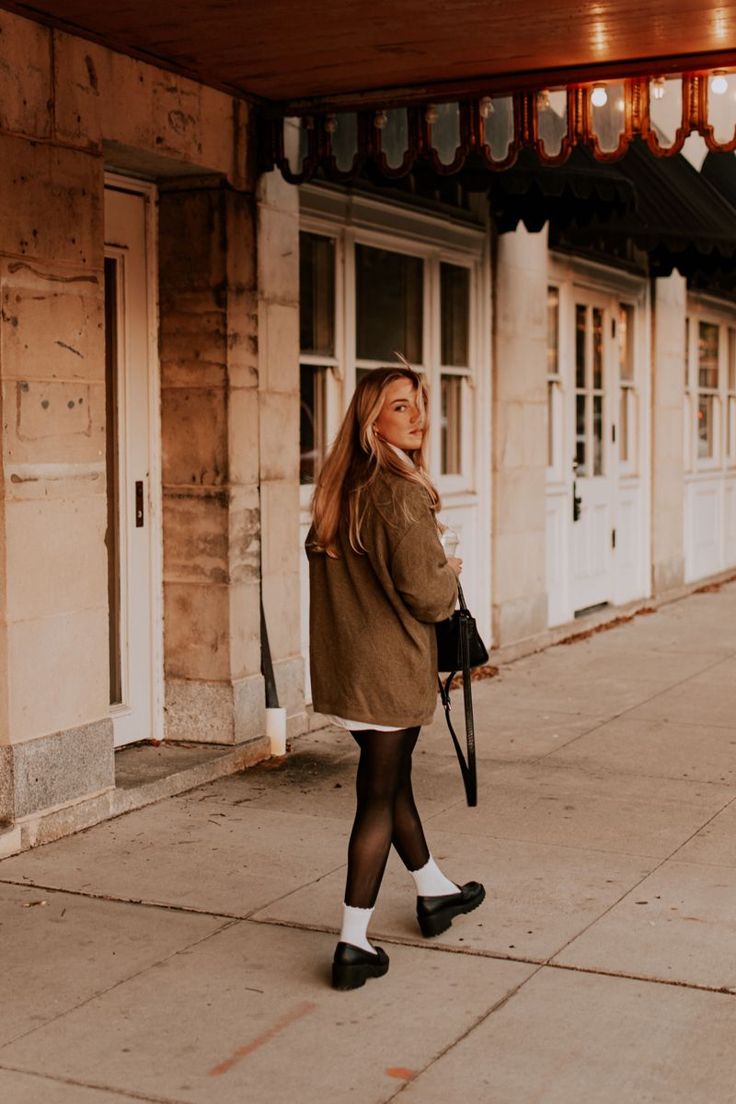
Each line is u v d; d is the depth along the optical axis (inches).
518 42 236.7
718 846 222.7
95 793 233.9
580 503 453.7
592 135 253.4
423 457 172.6
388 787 170.7
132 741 271.7
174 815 240.4
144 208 269.1
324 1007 162.9
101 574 231.8
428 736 299.6
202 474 269.9
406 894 201.5
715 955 177.3
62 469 222.2
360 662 167.5
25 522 215.5
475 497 378.9
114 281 262.7
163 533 273.9
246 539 274.2
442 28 228.2
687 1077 145.1
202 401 269.1
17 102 212.5
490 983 169.3
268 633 285.4
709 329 598.2
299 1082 144.8
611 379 476.7
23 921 191.2
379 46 238.2
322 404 316.5
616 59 247.3
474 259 375.6
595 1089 142.7
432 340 356.5
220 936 185.6
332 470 171.9
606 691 349.4
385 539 166.1
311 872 211.0
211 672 272.2
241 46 236.8
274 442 283.9
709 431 605.9
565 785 259.9
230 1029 157.2
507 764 275.6
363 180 319.6
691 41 237.1
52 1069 147.9
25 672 217.6
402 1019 159.5
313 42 235.9
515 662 389.7
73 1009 162.7
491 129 260.7
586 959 176.4
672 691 349.4
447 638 175.5
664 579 518.3
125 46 234.7
